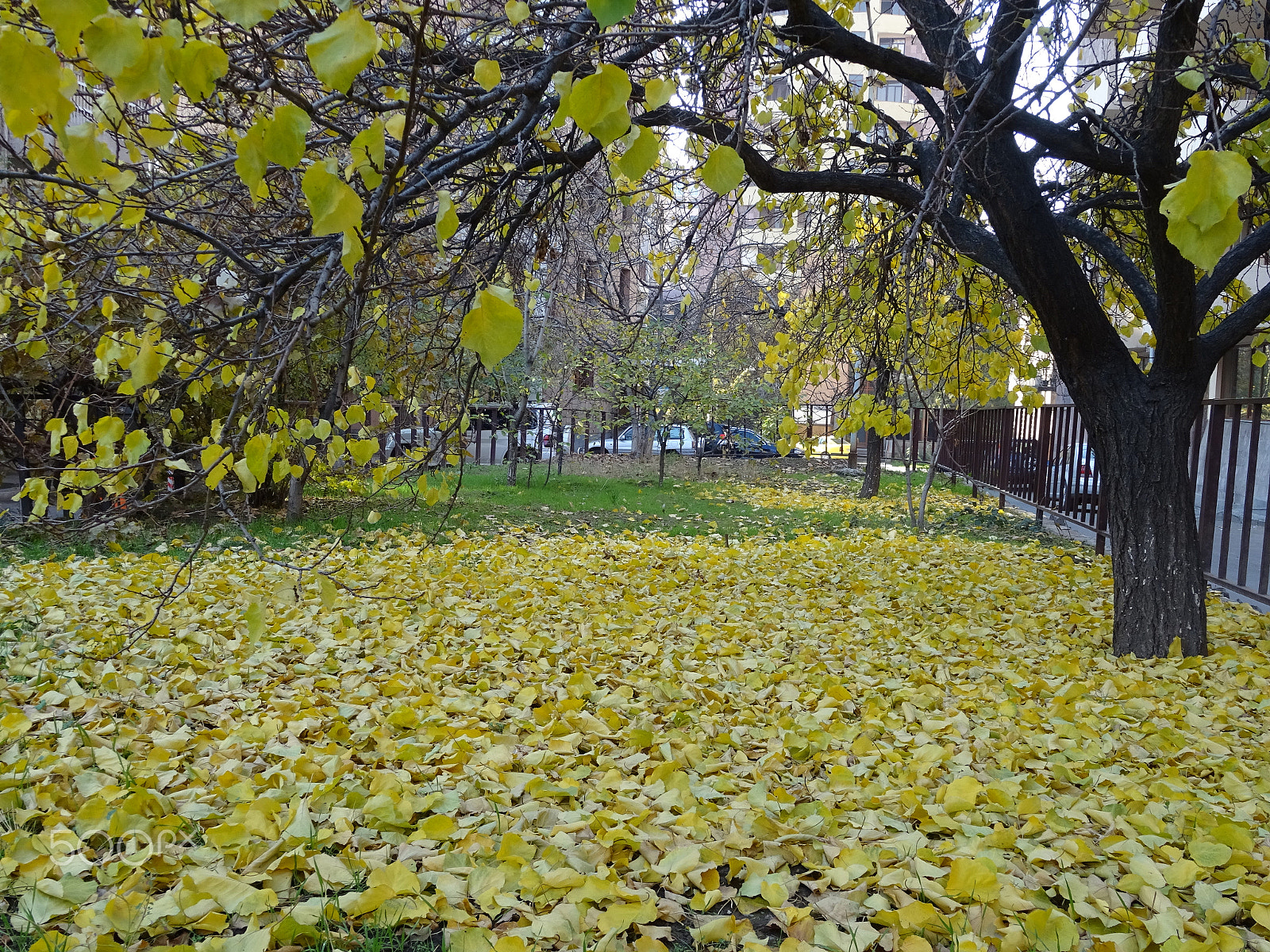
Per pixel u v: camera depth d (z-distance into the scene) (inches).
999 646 170.6
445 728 117.0
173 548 272.8
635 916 71.2
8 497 330.0
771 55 130.3
